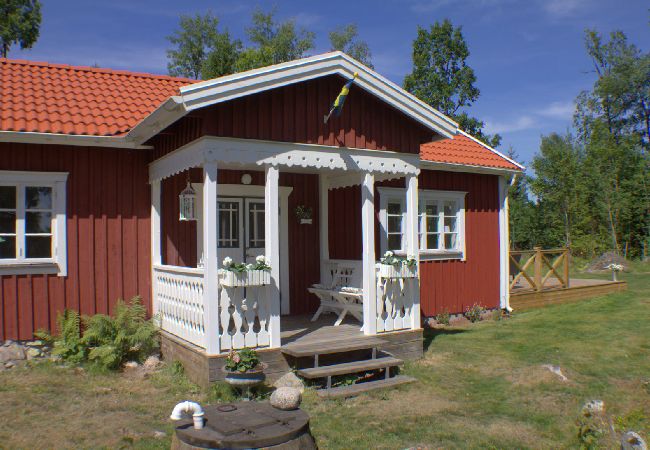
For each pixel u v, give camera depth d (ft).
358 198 36.17
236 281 22.44
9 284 26.50
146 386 23.56
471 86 94.73
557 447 17.87
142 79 36.47
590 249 87.35
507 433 18.97
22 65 33.60
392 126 28.02
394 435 18.69
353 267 32.12
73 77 33.91
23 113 26.94
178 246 31.01
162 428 18.90
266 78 23.13
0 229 26.71
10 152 26.55
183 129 25.11
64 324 26.96
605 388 23.57
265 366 22.43
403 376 25.16
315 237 35.27
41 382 23.84
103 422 19.39
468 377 25.36
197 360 23.26
